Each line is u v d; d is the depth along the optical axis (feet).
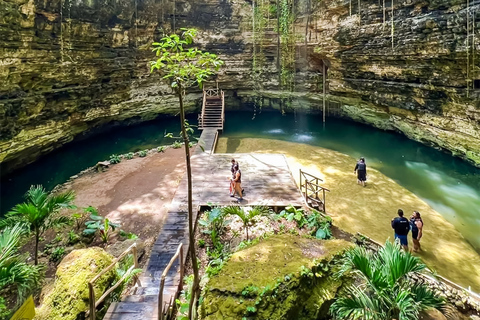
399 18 52.60
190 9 79.36
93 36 58.80
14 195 44.01
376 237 31.45
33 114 49.06
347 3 61.41
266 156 52.65
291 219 32.27
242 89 92.53
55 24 50.19
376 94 63.26
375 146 62.59
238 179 35.88
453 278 25.48
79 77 58.29
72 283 19.11
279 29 81.25
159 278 23.68
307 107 86.33
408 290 14.64
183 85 14.23
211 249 28.43
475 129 44.65
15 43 43.19
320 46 71.51
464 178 45.73
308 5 72.79
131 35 69.10
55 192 43.19
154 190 42.88
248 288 14.79
